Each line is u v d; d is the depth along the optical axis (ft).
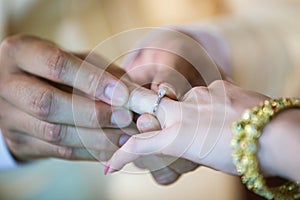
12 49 1.33
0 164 1.62
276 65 2.02
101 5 2.11
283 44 2.06
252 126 1.09
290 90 2.06
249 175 1.10
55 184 2.03
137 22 2.13
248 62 1.96
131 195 2.04
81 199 2.03
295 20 2.16
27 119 1.30
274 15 2.21
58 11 2.10
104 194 2.05
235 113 1.13
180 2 2.22
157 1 2.17
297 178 1.09
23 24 2.10
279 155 1.09
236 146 1.09
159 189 2.06
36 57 1.26
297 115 1.11
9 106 1.34
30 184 2.02
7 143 1.56
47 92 1.24
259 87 2.00
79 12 2.10
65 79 1.22
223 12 2.30
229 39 1.97
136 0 2.15
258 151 1.10
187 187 2.07
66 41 2.06
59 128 1.25
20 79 1.30
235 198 2.06
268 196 1.13
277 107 1.11
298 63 2.06
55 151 1.33
